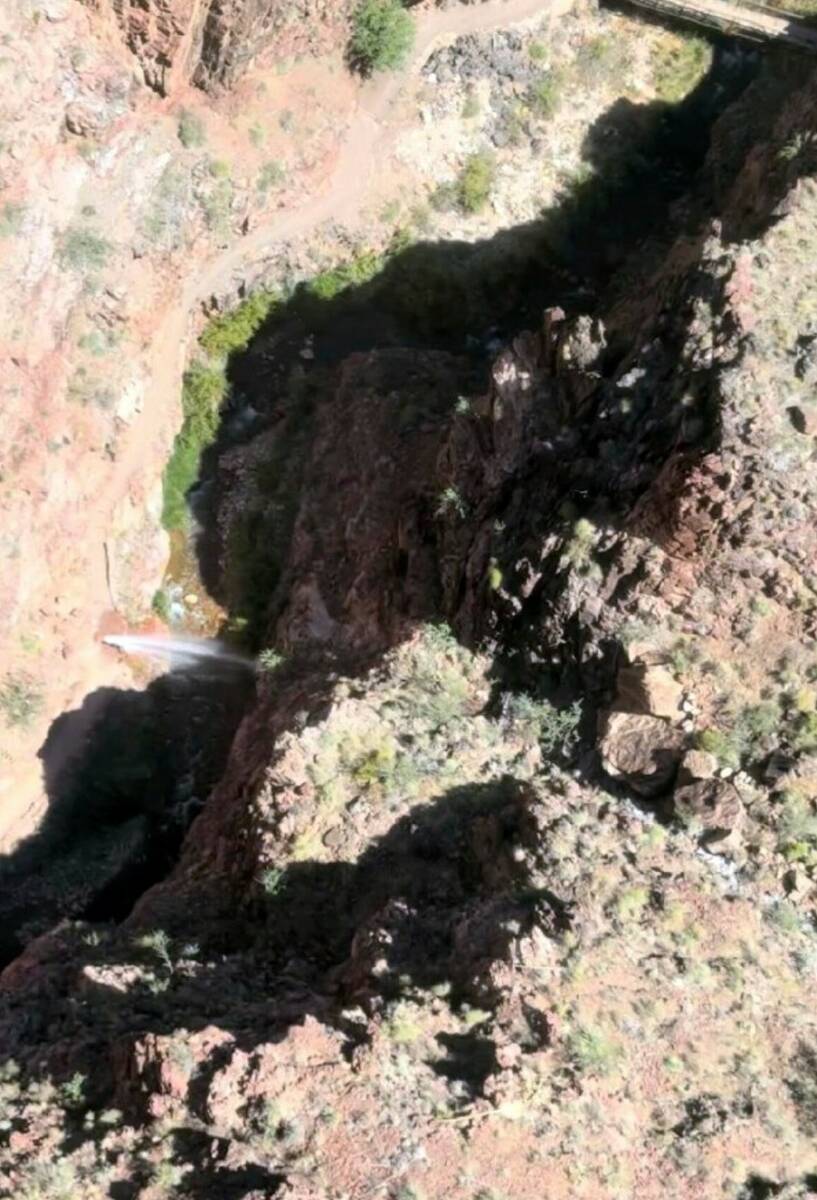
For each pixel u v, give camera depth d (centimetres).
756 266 3222
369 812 3281
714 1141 2562
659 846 2992
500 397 3606
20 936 3997
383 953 2848
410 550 3922
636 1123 2570
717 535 2936
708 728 3044
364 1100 2498
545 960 2697
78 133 4088
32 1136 2598
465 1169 2434
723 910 2884
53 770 4325
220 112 4347
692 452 2988
